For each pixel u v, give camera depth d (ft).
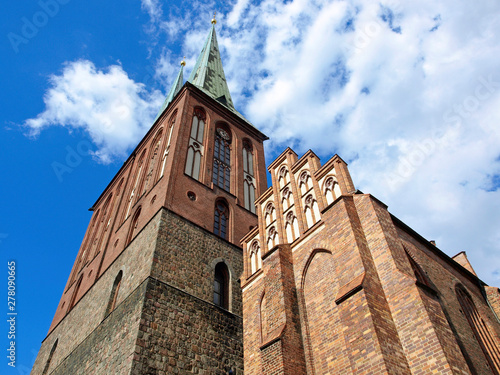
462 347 51.29
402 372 37.70
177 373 60.85
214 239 89.81
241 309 79.97
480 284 72.49
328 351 48.47
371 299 42.80
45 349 105.70
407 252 56.24
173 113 125.18
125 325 67.00
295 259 61.11
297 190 70.23
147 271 72.43
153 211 90.22
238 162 122.62
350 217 53.16
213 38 199.82
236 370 69.46
